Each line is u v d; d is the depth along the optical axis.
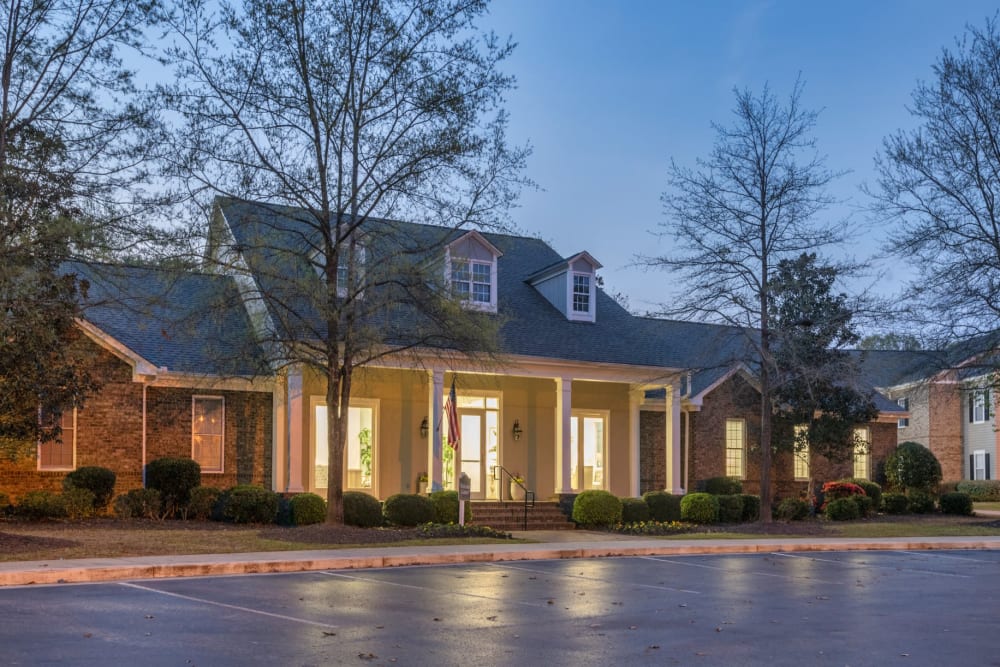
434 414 28.77
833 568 19.17
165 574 16.16
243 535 21.70
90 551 18.05
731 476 35.28
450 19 22.06
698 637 11.23
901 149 31.17
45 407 22.09
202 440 27.89
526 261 36.50
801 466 37.22
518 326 31.83
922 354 31.50
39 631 10.84
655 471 34.56
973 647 10.92
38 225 18.89
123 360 26.22
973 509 39.81
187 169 20.58
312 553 18.88
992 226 29.52
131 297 20.92
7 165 18.92
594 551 21.14
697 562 20.08
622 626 11.87
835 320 30.09
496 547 21.00
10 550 17.75
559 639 10.95
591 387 34.03
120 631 10.91
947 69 29.75
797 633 11.60
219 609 12.57
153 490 25.38
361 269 22.58
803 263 31.38
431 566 18.47
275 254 22.62
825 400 34.62
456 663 9.59
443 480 30.97
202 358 26.33
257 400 28.56
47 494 23.67
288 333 22.42
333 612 12.50
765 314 28.23
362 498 26.16
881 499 36.38
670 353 34.25
